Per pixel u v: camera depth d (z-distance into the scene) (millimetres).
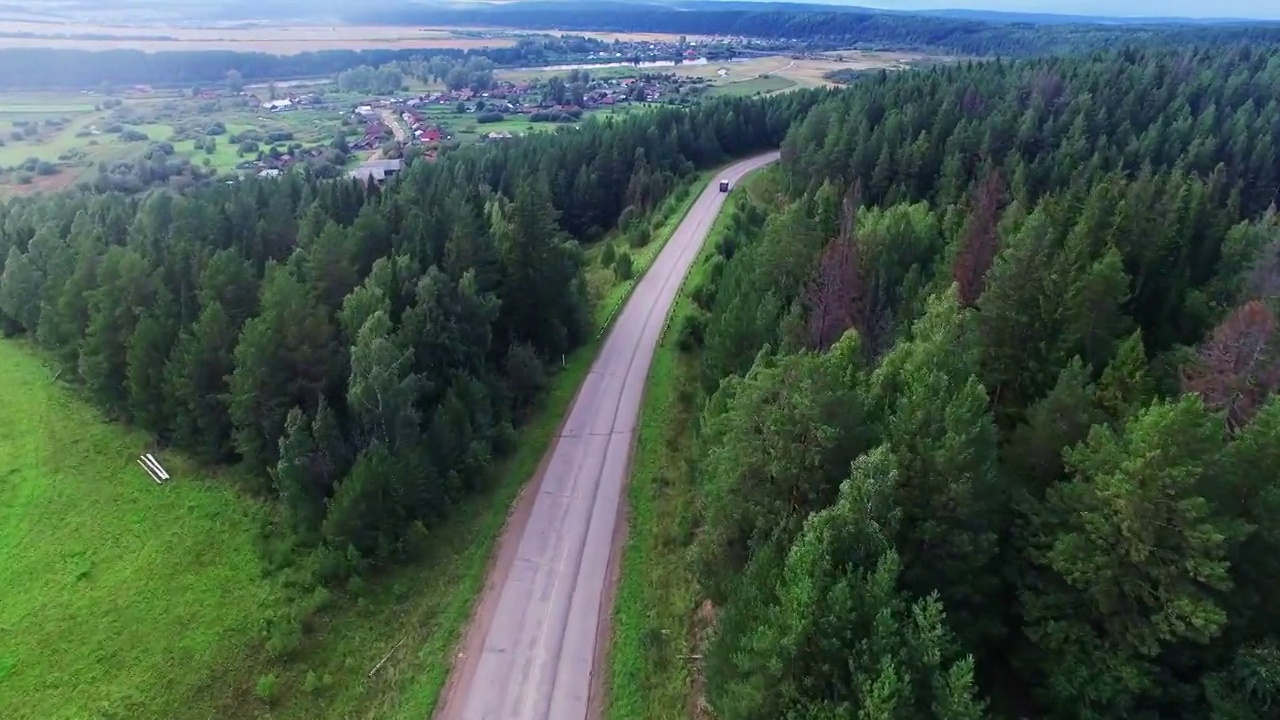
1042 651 31406
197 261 63531
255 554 47344
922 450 31500
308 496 47719
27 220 85062
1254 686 27359
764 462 34469
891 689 24391
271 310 51719
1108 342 46500
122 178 158125
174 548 48219
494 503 50781
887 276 63125
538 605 42250
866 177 103938
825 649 26641
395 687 37656
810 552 27359
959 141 102438
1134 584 29156
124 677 39312
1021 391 45188
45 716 37375
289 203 86875
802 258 63938
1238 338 46125
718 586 37312
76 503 52562
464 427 51688
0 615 43062
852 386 38656
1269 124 105500
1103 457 31016
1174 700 28984
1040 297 45531
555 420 60219
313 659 40062
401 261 59250
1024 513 33406
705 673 33781
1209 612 26969
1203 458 28609
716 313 65250
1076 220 64188
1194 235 66500
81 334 65812
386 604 43219
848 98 128500
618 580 44062
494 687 37219
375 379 47062
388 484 45844
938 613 26688
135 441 58906
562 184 117000
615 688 37125
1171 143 101188
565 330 69500
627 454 56125
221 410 55312
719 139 143000
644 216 112500
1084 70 126125
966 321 45000
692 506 48156
